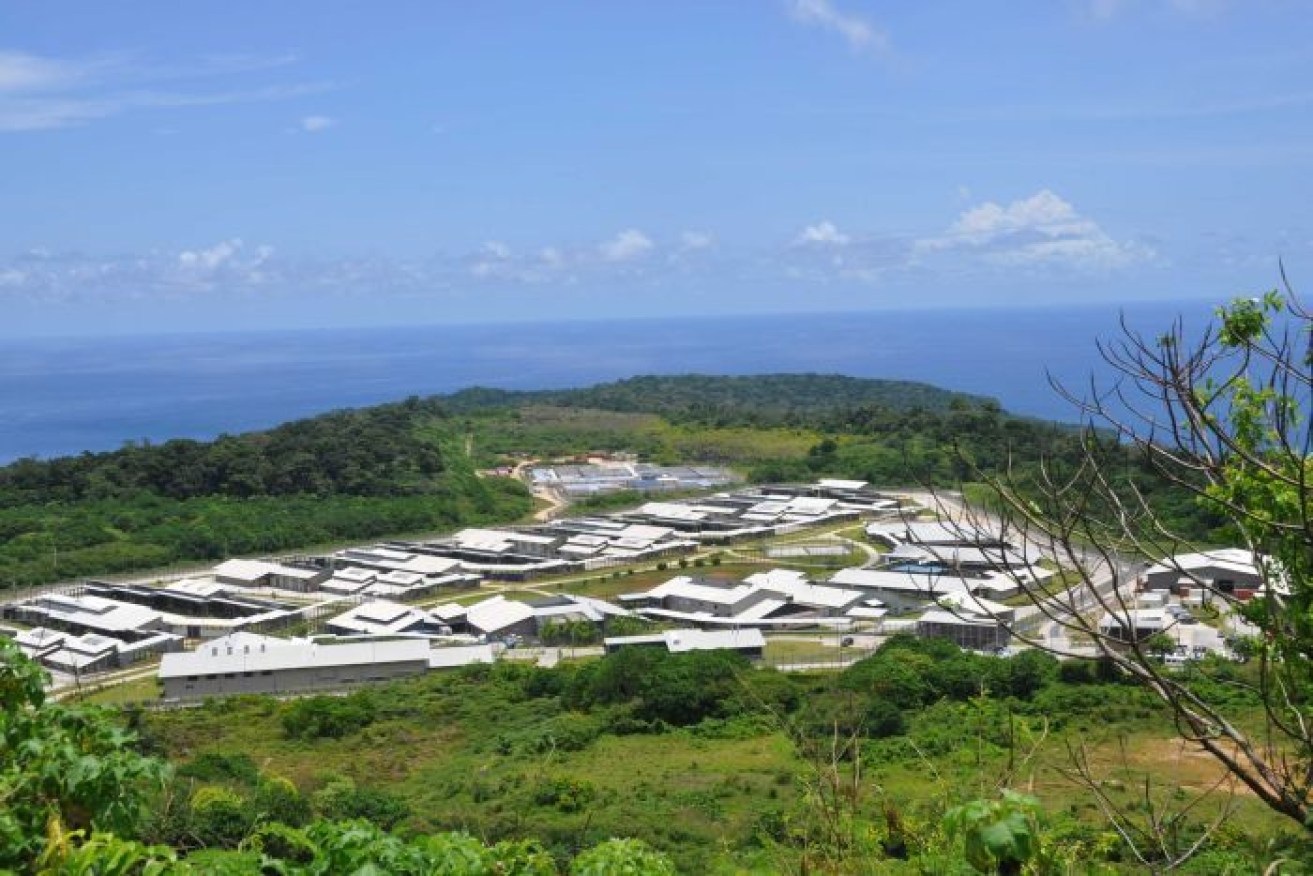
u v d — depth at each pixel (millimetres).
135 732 5957
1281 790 4957
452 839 5703
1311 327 5297
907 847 6027
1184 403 5180
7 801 5223
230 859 5023
